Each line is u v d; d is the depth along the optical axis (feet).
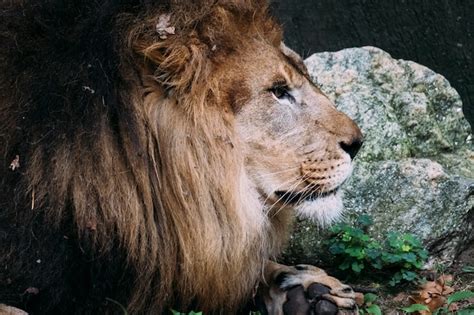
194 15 26.55
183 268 26.86
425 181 33.09
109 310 26.76
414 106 35.86
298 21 44.47
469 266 32.14
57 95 26.00
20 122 26.13
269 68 27.32
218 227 26.96
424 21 42.14
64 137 25.89
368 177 33.30
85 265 26.27
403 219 32.68
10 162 26.16
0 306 25.93
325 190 28.04
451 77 42.27
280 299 28.66
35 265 26.20
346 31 43.78
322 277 28.71
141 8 26.43
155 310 27.09
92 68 26.00
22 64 26.45
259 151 27.45
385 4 42.60
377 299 30.50
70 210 25.99
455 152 36.32
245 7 27.30
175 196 26.55
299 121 27.78
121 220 26.03
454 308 29.60
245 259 27.91
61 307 26.55
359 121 34.73
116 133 26.12
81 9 26.61
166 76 26.43
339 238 32.09
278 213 28.84
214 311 27.91
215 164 26.73
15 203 26.09
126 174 26.09
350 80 36.06
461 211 32.76
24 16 26.66
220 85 26.86
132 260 26.37
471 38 41.55
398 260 30.96
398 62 37.22
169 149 26.43
